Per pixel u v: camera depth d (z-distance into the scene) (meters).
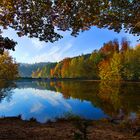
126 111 24.91
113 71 112.88
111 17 12.41
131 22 12.55
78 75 159.62
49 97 42.53
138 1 11.95
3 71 116.50
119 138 11.20
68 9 11.99
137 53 106.19
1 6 11.97
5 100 37.97
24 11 12.10
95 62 145.00
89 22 12.53
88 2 11.84
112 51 138.12
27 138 10.64
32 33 12.62
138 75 105.88
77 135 9.26
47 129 12.63
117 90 51.59
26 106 31.22
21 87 75.56
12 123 15.03
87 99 37.22
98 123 15.47
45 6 11.79
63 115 22.61
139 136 11.84
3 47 13.16
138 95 40.06
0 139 10.30
